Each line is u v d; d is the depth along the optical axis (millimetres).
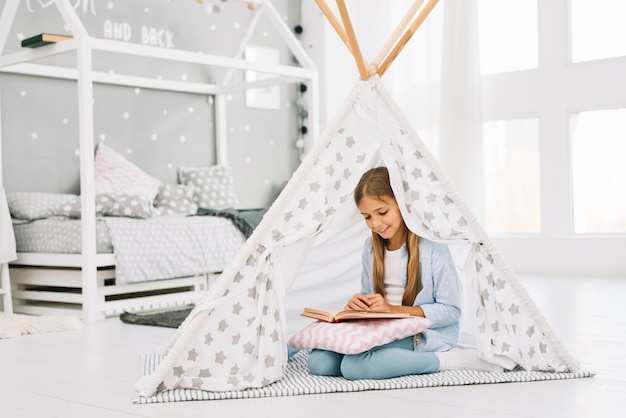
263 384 1756
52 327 2797
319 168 1876
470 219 1854
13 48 3594
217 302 1758
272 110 4992
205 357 1770
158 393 1713
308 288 2342
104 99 3961
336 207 1896
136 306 3307
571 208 4520
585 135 4477
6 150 3559
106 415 1557
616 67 4320
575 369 1852
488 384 1759
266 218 1812
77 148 3854
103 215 3463
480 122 4574
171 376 1738
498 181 4789
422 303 1960
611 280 4086
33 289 3512
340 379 1830
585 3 4461
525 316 1867
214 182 4289
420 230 1907
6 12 3406
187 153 4414
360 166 1911
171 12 4340
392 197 1941
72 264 3129
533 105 4605
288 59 5098
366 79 1895
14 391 1799
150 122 4203
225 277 1775
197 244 3521
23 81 3623
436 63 4773
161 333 2736
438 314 1912
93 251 3057
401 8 4922
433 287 1954
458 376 1796
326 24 5023
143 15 4184
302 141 5137
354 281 2383
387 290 2035
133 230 3275
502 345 1860
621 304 3146
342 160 1896
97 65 3938
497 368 1872
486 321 1879
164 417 1525
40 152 3691
